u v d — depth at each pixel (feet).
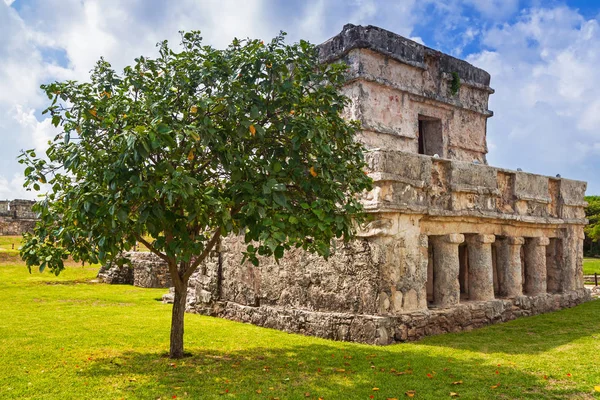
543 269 41.14
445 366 23.26
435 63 44.14
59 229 21.13
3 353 25.75
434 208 31.35
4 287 57.31
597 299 46.91
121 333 31.45
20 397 18.84
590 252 125.70
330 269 31.35
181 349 25.45
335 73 23.95
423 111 42.78
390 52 39.70
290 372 22.45
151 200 19.01
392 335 28.30
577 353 25.93
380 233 28.53
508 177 38.60
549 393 19.35
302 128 20.56
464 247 42.06
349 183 23.52
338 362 24.13
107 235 19.24
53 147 21.04
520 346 27.68
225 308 38.88
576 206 44.70
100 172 19.06
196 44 23.18
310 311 32.01
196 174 21.90
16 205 107.14
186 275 25.54
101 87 22.47
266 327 34.53
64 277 69.51
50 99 21.12
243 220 19.48
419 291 30.55
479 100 47.62
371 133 38.45
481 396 19.02
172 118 20.08
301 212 21.70
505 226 37.70
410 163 30.42
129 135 17.25
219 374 22.15
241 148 20.95
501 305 35.58
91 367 23.20
